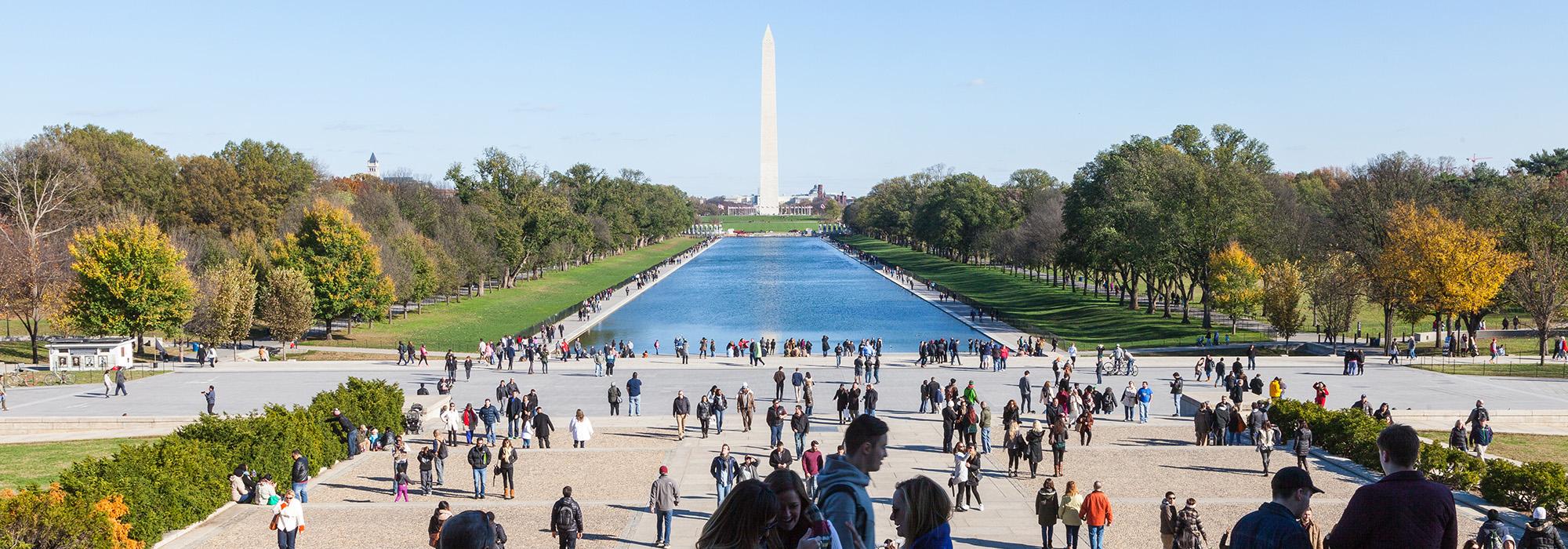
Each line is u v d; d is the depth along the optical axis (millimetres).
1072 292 157125
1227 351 91062
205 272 104250
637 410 59031
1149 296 128500
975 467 35250
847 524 7816
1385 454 8109
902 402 63344
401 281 121812
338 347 100562
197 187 150375
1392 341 86688
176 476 34312
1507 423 56531
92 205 136250
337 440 45562
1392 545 7617
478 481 38281
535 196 179250
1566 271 83062
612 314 139750
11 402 66438
